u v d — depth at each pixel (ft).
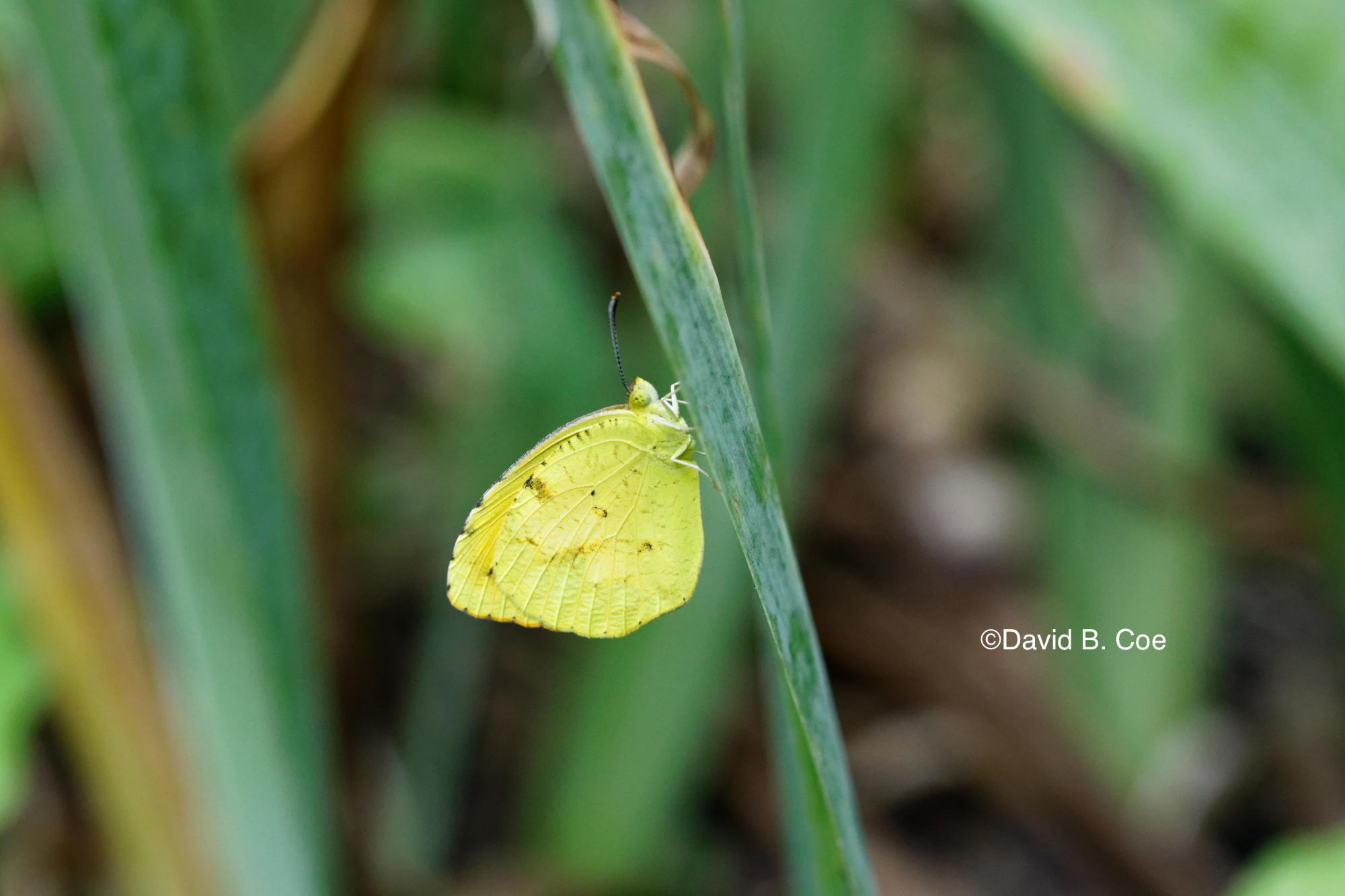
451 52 1.19
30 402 1.02
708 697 1.16
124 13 0.93
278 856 1.03
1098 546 1.24
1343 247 0.95
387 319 1.17
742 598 1.15
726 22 0.87
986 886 1.24
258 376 0.98
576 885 1.17
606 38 0.81
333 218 1.05
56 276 1.15
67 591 1.04
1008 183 1.23
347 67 1.02
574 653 1.18
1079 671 1.25
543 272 1.18
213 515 0.99
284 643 1.01
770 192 1.24
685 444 1.00
